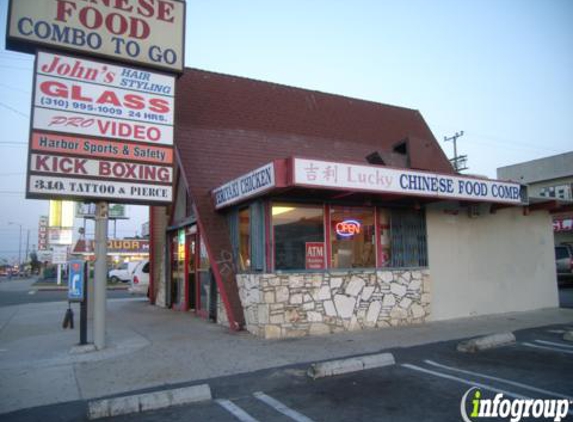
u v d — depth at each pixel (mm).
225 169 11766
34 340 9312
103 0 8570
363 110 16938
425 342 8570
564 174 32625
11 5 7832
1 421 4852
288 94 15531
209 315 11133
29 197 7637
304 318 9211
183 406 5246
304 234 9523
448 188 10023
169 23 9164
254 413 4977
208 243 10305
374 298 10234
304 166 8031
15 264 121312
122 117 8539
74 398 5582
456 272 11953
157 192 8719
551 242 14398
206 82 14180
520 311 13117
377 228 10656
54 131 7914
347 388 5789
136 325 10977
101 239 8398
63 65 8117
